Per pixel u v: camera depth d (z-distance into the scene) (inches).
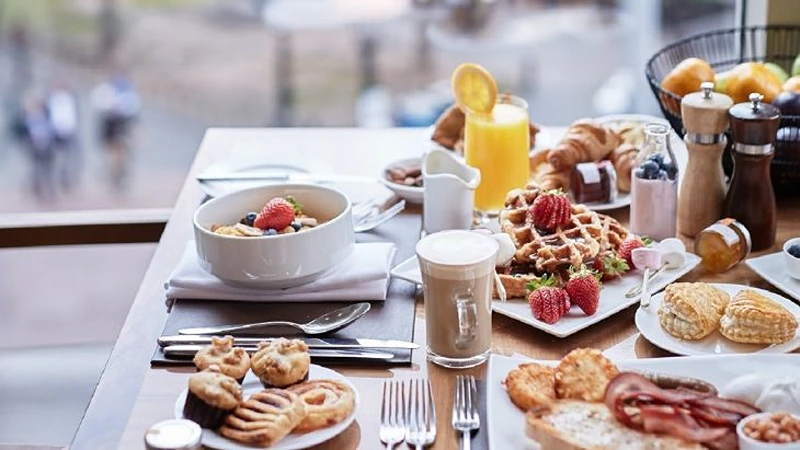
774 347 53.8
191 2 137.7
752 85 69.9
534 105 134.5
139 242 81.8
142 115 143.3
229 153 81.5
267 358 50.0
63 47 141.3
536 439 45.9
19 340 138.0
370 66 135.4
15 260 149.0
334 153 80.9
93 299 143.6
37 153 145.9
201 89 141.2
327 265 59.1
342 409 48.2
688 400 46.2
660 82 78.6
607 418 46.6
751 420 44.9
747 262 62.2
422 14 132.5
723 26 127.1
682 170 74.7
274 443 46.3
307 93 138.3
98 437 49.3
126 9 139.6
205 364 50.2
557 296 56.2
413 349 55.2
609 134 72.5
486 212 71.0
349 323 56.9
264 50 137.8
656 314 57.1
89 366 82.9
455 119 78.7
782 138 67.3
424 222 68.3
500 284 57.9
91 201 145.8
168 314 59.4
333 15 134.0
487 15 131.2
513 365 50.9
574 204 70.6
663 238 65.8
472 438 47.9
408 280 60.7
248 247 57.2
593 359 49.1
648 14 128.6
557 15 130.5
